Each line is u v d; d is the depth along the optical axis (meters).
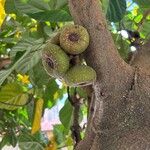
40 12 0.83
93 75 0.60
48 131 1.54
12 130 1.24
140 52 0.72
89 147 0.69
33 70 1.05
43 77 1.06
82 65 0.60
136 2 0.88
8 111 1.25
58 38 0.61
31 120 1.20
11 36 1.20
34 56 0.92
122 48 0.98
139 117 0.65
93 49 0.62
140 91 0.65
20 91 1.13
